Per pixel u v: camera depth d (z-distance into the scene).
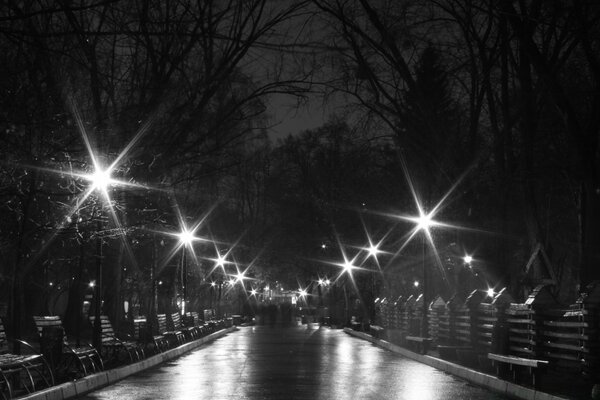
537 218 32.19
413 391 19.05
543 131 38.22
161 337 30.86
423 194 49.53
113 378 21.25
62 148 17.08
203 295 69.25
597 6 26.27
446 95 38.53
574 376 19.58
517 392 17.61
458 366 23.52
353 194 65.06
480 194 38.62
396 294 60.59
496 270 35.31
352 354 33.47
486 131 42.06
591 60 28.62
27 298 35.09
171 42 23.23
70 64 17.88
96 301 23.53
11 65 16.14
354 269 67.94
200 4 23.45
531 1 28.77
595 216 28.69
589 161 28.58
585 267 28.72
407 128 37.44
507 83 33.88
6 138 15.09
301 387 19.73
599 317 17.30
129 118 21.56
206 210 54.72
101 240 23.05
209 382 21.14
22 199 18.77
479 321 26.19
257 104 27.03
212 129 25.50
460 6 33.81
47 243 22.75
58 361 18.75
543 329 19.89
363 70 35.25
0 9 13.70
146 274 44.97
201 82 24.28
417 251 58.38
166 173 28.52
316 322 90.56
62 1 14.74
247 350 36.38
